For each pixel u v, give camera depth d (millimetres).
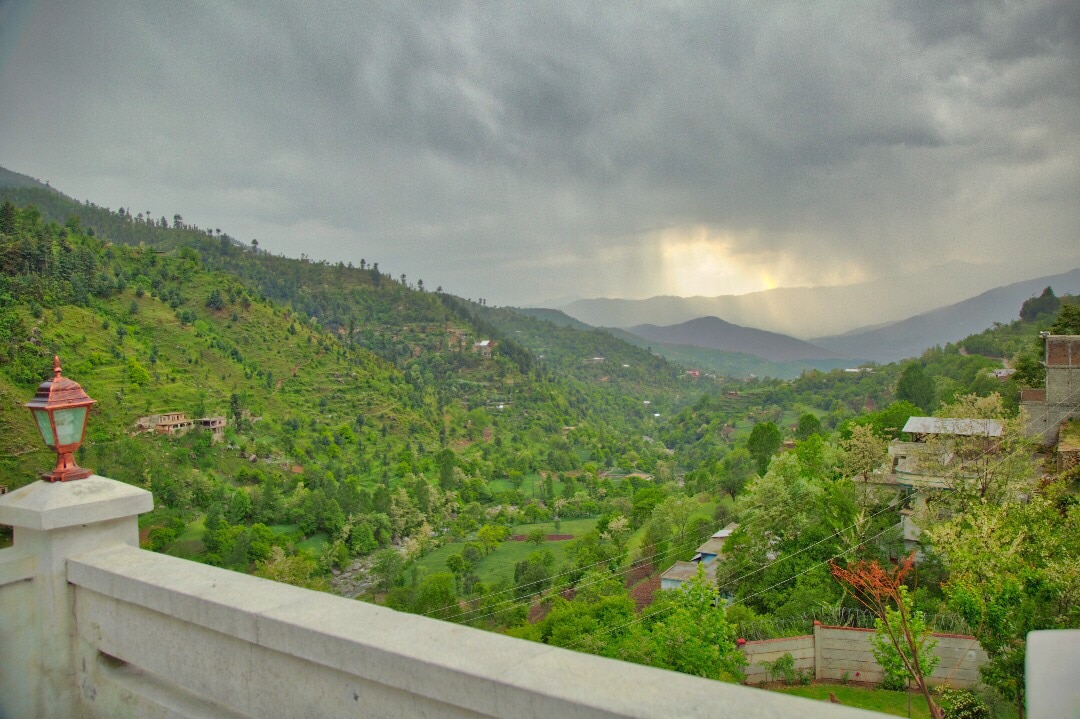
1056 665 1763
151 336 126250
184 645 2848
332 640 2215
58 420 3529
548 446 164125
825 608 22891
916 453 31531
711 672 19078
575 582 46469
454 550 74250
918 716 16094
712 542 40469
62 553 3367
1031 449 27031
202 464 88562
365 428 134750
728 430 162000
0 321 93438
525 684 1778
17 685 3475
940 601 20641
